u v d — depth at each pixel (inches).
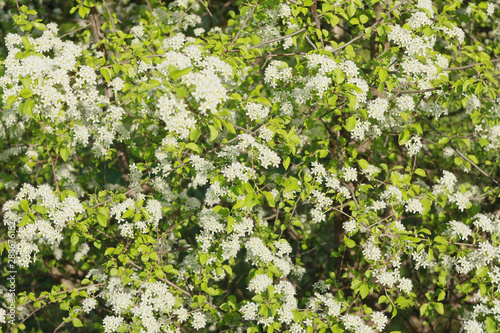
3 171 263.3
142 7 281.0
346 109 156.3
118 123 174.9
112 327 163.5
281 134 144.4
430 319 230.8
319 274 246.1
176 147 175.6
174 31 228.5
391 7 165.8
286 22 190.5
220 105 120.0
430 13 151.6
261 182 137.6
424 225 232.1
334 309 162.9
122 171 216.1
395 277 156.5
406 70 147.4
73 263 271.4
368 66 162.7
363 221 156.9
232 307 172.7
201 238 161.2
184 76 113.3
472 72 163.0
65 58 129.7
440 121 247.9
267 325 157.2
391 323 245.3
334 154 200.8
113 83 156.9
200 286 176.7
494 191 179.5
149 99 140.3
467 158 174.9
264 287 153.0
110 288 181.6
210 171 160.1
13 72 124.9
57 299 178.9
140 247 164.6
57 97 125.1
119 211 160.6
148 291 163.2
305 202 207.3
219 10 280.1
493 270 155.1
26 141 241.6
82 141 164.2
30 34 234.2
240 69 159.3
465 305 232.5
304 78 160.9
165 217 225.8
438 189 179.6
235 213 154.7
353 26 219.0
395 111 165.6
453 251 161.3
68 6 265.3
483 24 236.4
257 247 160.2
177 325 199.2
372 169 169.2
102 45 199.5
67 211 148.9
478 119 179.3
